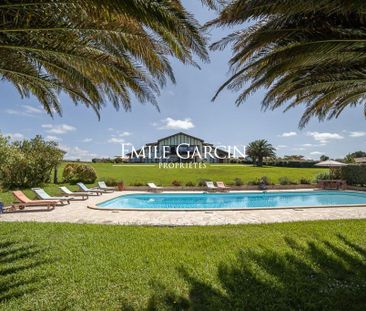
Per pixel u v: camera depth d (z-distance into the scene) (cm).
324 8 347
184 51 433
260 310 364
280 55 459
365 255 572
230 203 1772
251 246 622
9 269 493
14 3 336
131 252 581
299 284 436
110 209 1148
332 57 473
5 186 1848
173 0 342
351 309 371
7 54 502
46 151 2141
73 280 445
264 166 4962
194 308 363
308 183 2375
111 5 308
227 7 374
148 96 593
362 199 1906
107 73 533
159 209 1142
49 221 920
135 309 363
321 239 680
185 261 530
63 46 455
